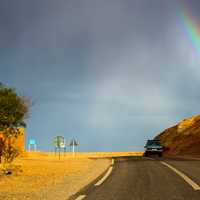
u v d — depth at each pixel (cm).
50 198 1309
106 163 3234
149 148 5041
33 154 5409
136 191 1390
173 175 1939
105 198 1251
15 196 1377
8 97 2203
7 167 2552
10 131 2344
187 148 6141
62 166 3017
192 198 1216
